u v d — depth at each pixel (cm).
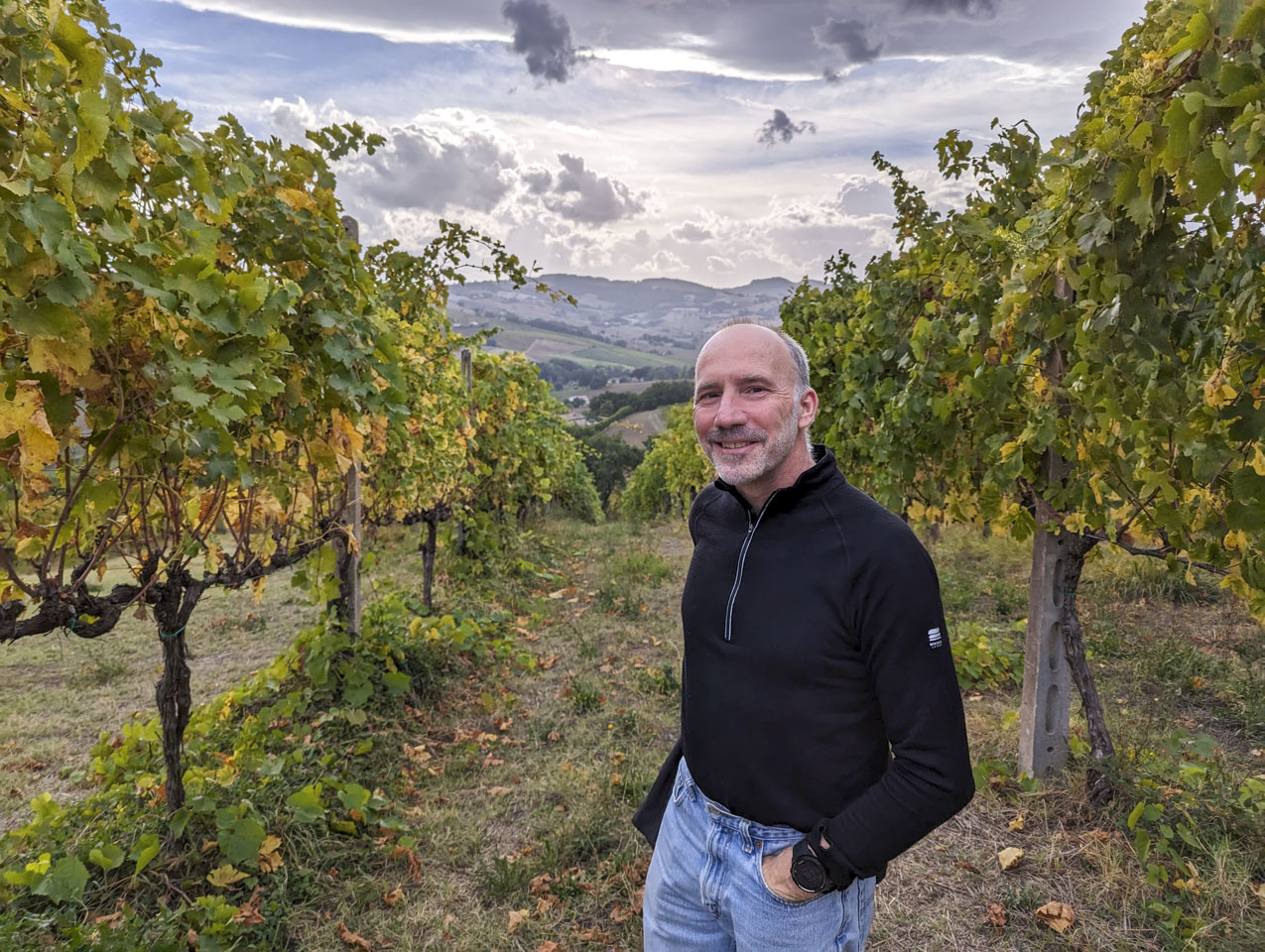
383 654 468
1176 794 312
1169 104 184
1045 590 338
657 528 1454
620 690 505
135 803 313
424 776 383
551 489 1251
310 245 307
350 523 457
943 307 421
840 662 132
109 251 204
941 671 125
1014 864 288
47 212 159
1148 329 215
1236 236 195
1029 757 344
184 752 349
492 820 346
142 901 263
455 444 715
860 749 133
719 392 147
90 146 170
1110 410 240
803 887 130
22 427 171
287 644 658
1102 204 218
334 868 299
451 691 484
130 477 225
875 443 447
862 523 133
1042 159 251
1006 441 335
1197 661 474
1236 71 154
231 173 273
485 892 294
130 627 722
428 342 649
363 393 328
